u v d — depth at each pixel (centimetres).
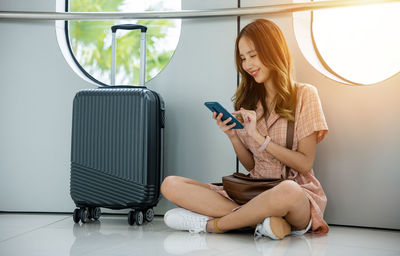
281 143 189
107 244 155
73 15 236
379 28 227
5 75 249
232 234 179
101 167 213
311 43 228
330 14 230
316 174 216
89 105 217
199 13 228
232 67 233
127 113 211
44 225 203
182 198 183
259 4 229
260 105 201
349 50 231
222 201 181
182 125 238
